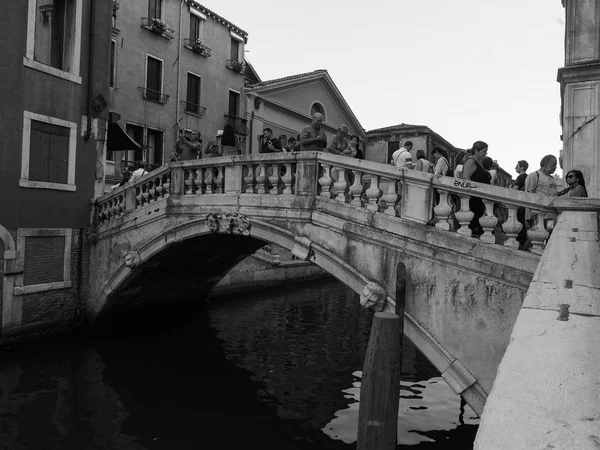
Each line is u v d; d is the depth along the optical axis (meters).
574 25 7.39
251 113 22.03
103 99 11.09
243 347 10.75
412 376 9.21
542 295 2.82
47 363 9.07
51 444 6.15
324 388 8.43
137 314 11.85
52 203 10.10
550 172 6.47
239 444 6.38
